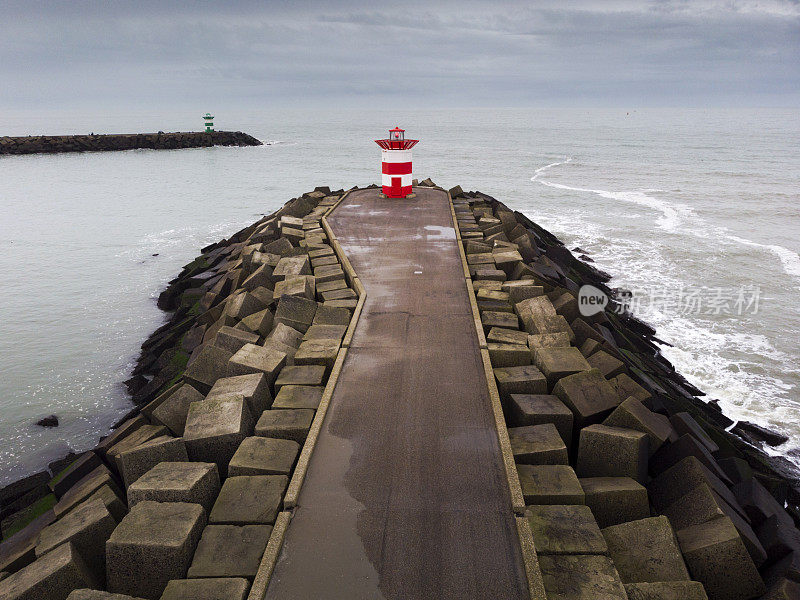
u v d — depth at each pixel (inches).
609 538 188.7
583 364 286.2
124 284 746.2
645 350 515.2
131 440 284.5
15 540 247.6
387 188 792.9
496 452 216.7
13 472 367.2
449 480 200.4
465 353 302.5
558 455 219.6
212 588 156.5
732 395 462.9
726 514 204.2
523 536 171.9
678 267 808.9
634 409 254.7
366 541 173.0
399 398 255.9
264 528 179.3
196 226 1105.4
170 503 187.0
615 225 1080.8
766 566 210.1
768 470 339.6
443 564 163.9
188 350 465.7
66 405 445.4
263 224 731.4
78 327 600.7
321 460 212.5
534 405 253.9
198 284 669.3
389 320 348.8
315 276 442.3
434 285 415.2
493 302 384.5
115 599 151.5
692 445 245.4
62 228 1070.4
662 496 235.5
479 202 808.9
